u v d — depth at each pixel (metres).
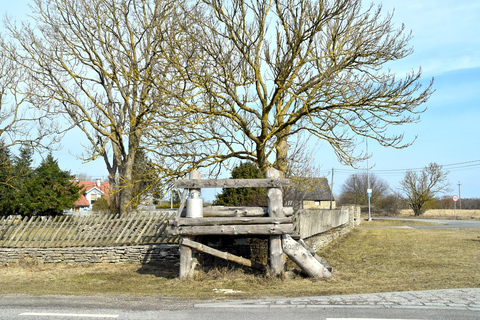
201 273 10.43
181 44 15.88
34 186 40.41
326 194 57.50
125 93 21.64
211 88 15.12
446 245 17.61
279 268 9.95
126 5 21.38
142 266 13.32
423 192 57.59
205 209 10.91
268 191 10.33
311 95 14.67
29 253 14.27
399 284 9.08
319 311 6.35
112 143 23.17
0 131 25.34
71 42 21.75
